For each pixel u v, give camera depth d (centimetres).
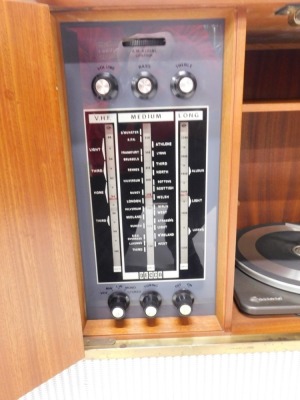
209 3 53
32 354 59
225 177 64
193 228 71
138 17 58
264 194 106
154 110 64
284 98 97
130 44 61
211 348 70
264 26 67
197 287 75
